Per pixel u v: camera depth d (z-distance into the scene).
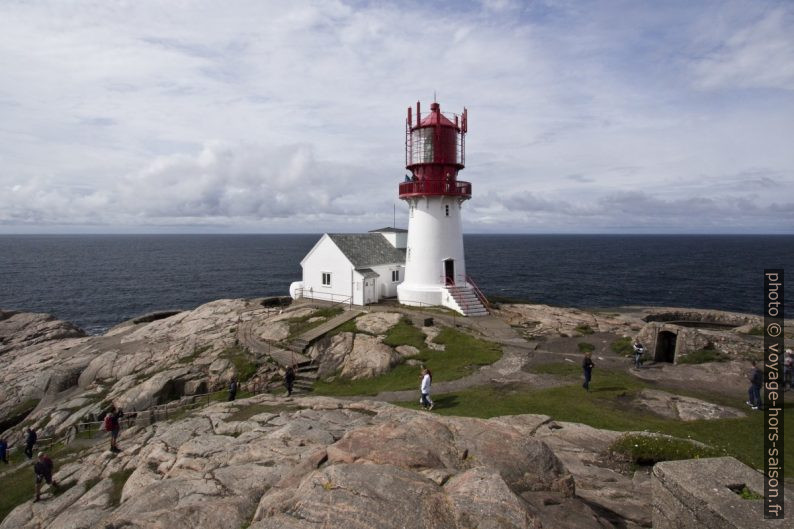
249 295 98.88
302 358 35.50
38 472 20.17
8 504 21.09
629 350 33.91
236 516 9.99
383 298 49.97
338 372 33.00
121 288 108.19
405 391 27.58
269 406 23.56
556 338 37.72
